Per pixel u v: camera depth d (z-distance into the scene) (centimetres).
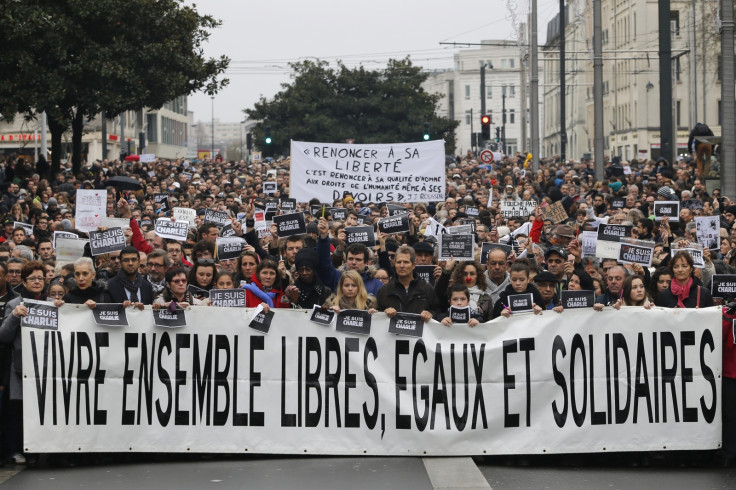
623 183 3381
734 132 2533
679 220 1928
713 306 1089
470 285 1150
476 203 2447
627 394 1035
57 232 1395
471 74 16500
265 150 8156
